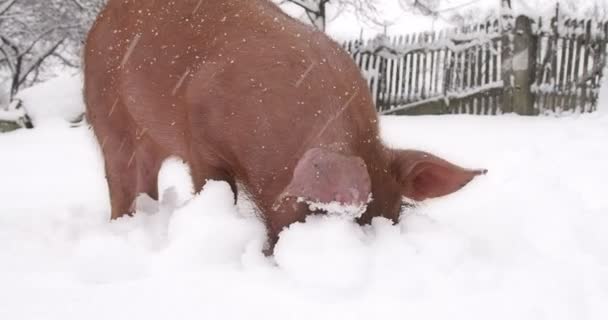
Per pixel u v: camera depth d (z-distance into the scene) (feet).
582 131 32.22
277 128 12.27
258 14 14.65
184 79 15.06
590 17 48.57
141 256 12.21
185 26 15.66
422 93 56.90
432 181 11.89
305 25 14.67
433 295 9.87
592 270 10.93
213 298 10.06
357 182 9.30
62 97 63.82
